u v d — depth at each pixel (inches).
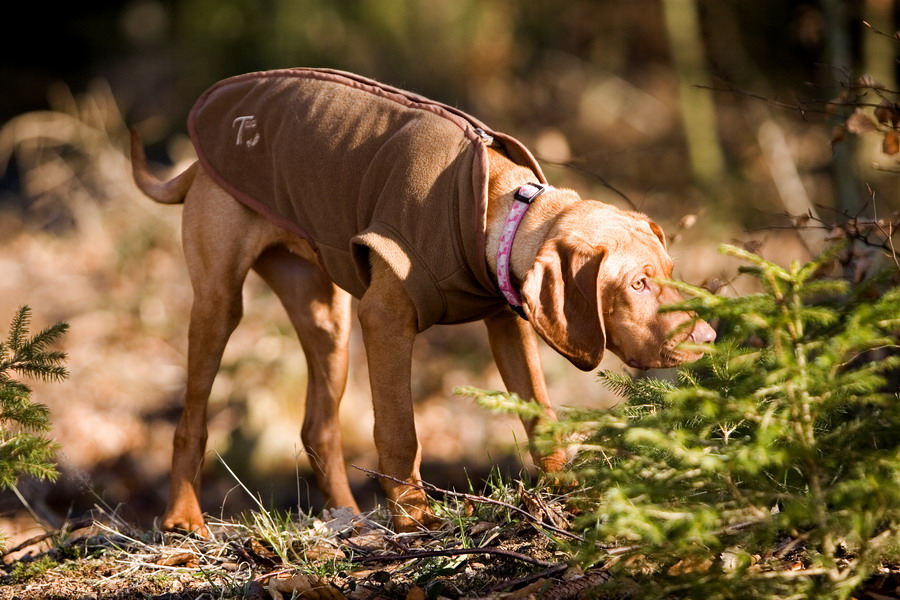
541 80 811.4
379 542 205.5
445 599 172.1
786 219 517.3
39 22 957.2
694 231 538.0
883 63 477.1
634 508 138.3
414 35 762.2
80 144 640.4
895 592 157.4
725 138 672.4
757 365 159.9
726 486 148.2
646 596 145.5
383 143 207.6
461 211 195.0
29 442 192.1
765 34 673.0
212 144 234.7
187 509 232.5
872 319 143.3
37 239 635.5
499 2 787.4
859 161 359.9
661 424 146.6
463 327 546.3
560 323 181.0
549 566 172.2
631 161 677.3
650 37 824.9
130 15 900.6
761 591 143.7
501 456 433.4
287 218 222.5
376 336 201.6
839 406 159.8
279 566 197.3
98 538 227.1
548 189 198.4
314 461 253.1
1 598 193.0
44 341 204.7
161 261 588.4
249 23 760.3
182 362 518.3
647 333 185.3
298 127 218.7
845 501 142.4
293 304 253.9
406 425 203.3
